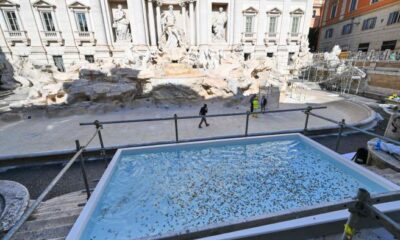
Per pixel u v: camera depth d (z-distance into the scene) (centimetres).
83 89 1584
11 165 818
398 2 2416
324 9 3941
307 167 630
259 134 988
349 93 2220
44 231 358
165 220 444
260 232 285
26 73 2250
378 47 2730
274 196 508
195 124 1272
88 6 2597
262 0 2975
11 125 1309
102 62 2405
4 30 2523
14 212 401
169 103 1750
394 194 171
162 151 710
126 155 688
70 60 2739
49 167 809
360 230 289
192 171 625
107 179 529
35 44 2616
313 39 4291
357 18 3083
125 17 2770
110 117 1466
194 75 1955
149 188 550
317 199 490
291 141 768
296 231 295
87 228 387
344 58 2781
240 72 2042
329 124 1214
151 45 2902
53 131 1196
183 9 2927
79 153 398
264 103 1495
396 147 574
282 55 3253
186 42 3042
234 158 694
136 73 1827
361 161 653
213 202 495
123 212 464
